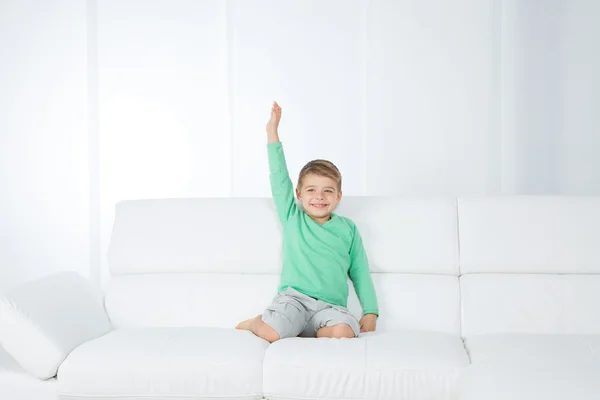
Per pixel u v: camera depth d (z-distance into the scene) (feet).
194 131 11.87
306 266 6.58
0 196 11.85
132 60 11.91
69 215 11.77
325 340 5.68
